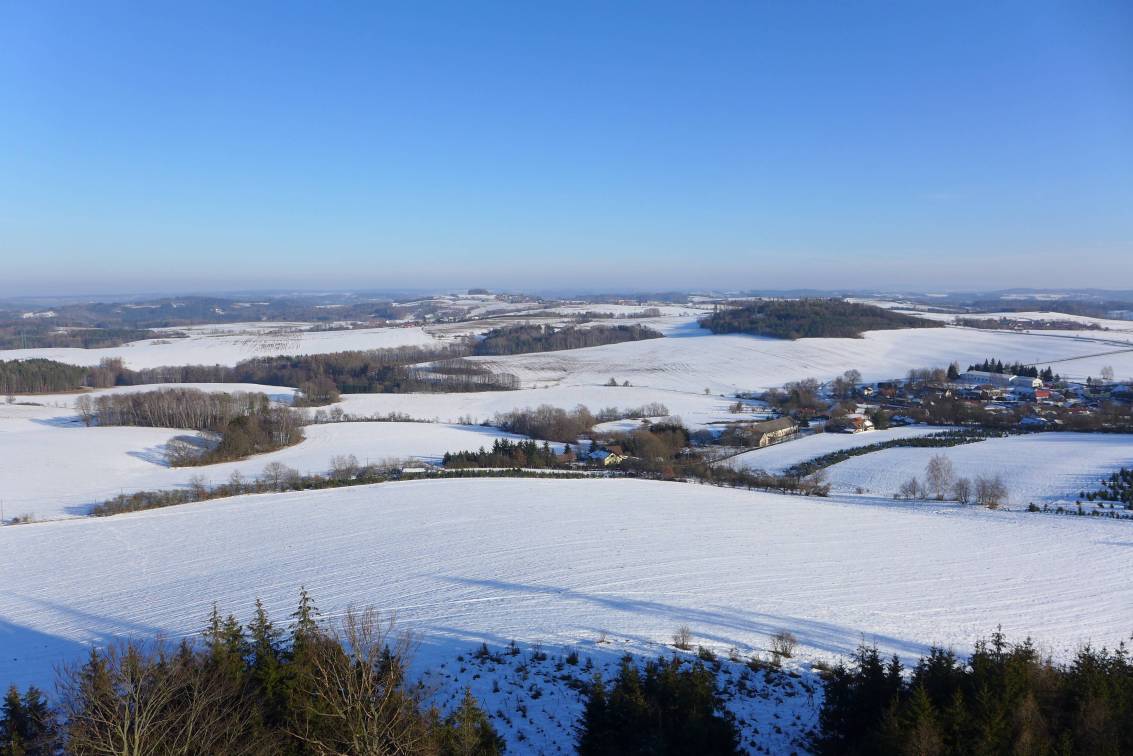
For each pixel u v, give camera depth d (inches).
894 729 662.5
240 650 757.3
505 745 750.5
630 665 985.5
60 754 647.1
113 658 677.9
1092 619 1283.2
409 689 802.8
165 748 568.7
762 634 1166.3
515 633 1141.7
